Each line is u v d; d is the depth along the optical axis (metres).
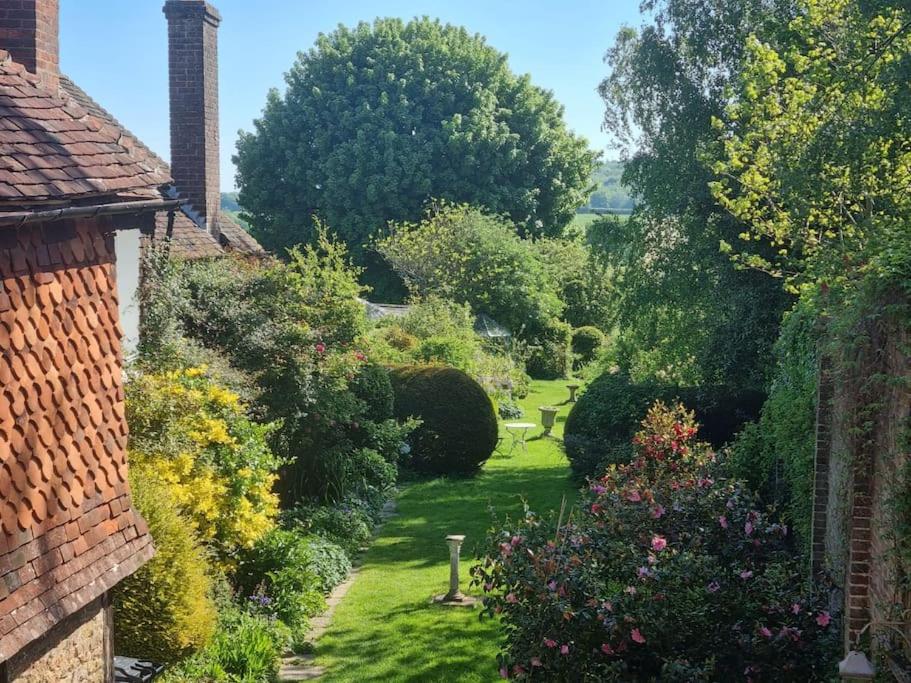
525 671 8.31
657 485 10.55
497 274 40.75
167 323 13.71
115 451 6.67
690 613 7.89
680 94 22.02
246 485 11.17
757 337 19.44
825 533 9.38
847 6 13.67
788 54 14.83
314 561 13.30
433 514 18.12
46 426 5.84
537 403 34.19
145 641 8.55
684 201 21.91
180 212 17.97
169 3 19.89
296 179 46.34
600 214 24.97
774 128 13.87
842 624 7.82
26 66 8.18
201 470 10.73
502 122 46.84
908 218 11.69
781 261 18.98
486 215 43.62
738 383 19.80
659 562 8.38
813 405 10.06
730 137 20.47
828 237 13.70
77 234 6.26
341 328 17.83
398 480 21.25
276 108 47.16
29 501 5.62
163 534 8.66
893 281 6.66
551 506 18.62
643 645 8.06
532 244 45.16
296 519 15.23
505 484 20.89
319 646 11.12
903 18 12.79
